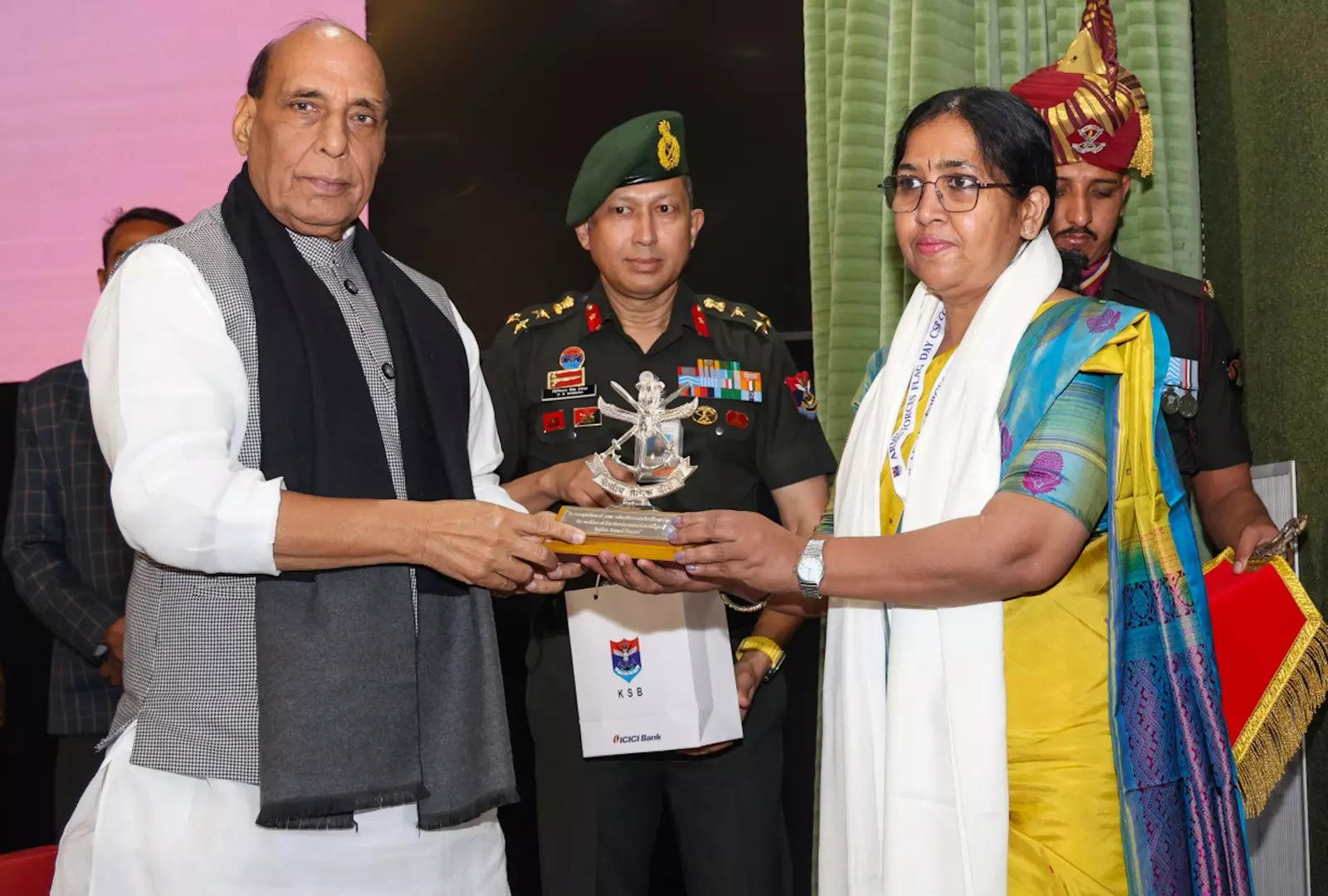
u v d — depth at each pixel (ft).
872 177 10.87
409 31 12.16
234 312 5.56
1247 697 6.68
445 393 6.16
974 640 5.63
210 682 5.37
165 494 5.12
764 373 9.20
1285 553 7.17
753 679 8.24
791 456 9.12
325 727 5.28
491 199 12.09
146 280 5.46
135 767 5.40
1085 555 5.72
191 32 12.60
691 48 11.90
